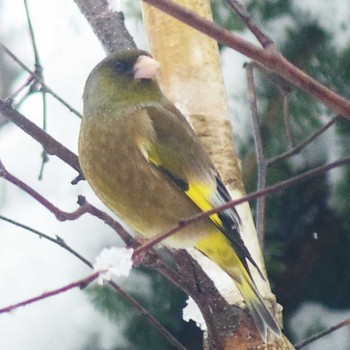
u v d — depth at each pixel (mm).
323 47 9867
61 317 9297
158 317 9461
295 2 9875
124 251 5305
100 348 9297
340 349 9781
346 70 9859
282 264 10086
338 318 9922
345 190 9898
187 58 8469
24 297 9281
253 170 9844
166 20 8570
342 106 4844
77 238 9492
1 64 14000
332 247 10211
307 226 10203
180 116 8234
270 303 7566
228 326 7035
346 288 10156
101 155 7906
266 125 9828
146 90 8203
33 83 7648
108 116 8000
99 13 8711
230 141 8250
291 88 8562
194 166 7953
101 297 9328
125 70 8211
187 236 7551
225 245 7504
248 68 8023
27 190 5855
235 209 7746
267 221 10164
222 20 9789
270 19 9891
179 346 7008
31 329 9242
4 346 9203
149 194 7891
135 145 7910
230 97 9805
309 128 9844
